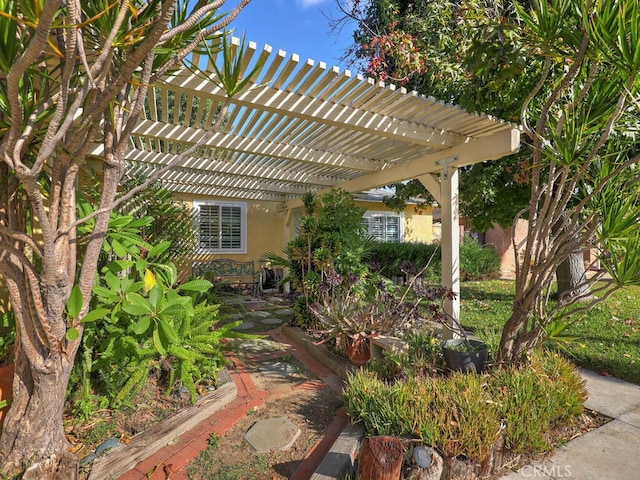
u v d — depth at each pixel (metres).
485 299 8.29
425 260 10.44
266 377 3.90
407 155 5.68
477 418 2.33
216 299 5.36
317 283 4.89
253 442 2.65
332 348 4.49
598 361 4.18
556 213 3.10
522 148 5.59
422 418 2.33
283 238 10.43
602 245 2.98
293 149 5.34
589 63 2.90
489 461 2.30
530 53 3.14
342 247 5.24
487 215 7.09
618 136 3.24
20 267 2.15
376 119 4.05
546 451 2.51
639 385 3.62
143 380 2.80
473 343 3.60
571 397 2.75
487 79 3.58
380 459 1.96
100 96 1.72
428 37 6.29
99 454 2.29
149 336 3.01
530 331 3.24
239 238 9.88
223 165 6.40
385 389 2.73
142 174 5.75
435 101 3.78
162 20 1.40
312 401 3.35
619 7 2.20
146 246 2.89
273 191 8.55
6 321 2.91
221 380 3.43
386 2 7.55
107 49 1.43
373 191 12.19
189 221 7.36
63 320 2.12
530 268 3.34
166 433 2.62
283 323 6.27
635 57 2.17
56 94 1.70
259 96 3.43
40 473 2.00
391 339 3.96
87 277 2.15
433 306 3.71
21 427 2.11
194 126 4.50
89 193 4.29
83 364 2.74
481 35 3.41
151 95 3.64
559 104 3.48
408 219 12.80
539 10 2.64
